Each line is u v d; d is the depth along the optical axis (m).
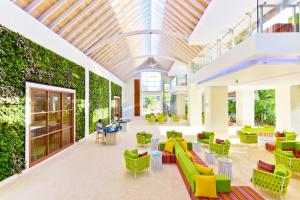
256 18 5.37
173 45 15.90
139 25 13.94
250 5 6.09
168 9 10.88
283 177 4.71
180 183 5.75
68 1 7.75
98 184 5.71
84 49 11.72
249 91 18.50
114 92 21.05
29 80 6.73
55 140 8.95
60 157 8.35
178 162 6.85
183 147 7.99
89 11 9.03
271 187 4.89
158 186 5.57
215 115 12.65
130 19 12.18
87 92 12.39
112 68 18.41
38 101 7.60
